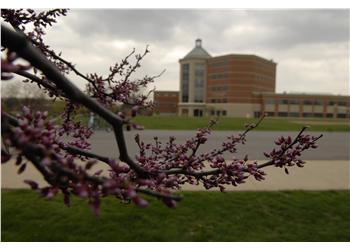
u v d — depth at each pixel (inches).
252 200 258.5
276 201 259.1
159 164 79.0
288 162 71.2
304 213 238.1
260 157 518.3
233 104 3521.2
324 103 3474.4
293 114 3467.0
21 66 36.9
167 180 60.2
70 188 41.5
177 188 78.2
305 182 330.6
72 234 190.7
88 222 205.3
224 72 3604.8
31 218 208.7
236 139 89.7
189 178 78.3
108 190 38.4
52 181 39.4
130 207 229.3
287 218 228.2
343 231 209.3
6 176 308.7
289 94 3459.6
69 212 218.5
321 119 3412.9
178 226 206.1
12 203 231.8
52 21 90.0
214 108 3710.6
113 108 91.5
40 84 75.3
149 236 191.5
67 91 45.3
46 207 226.1
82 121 101.5
